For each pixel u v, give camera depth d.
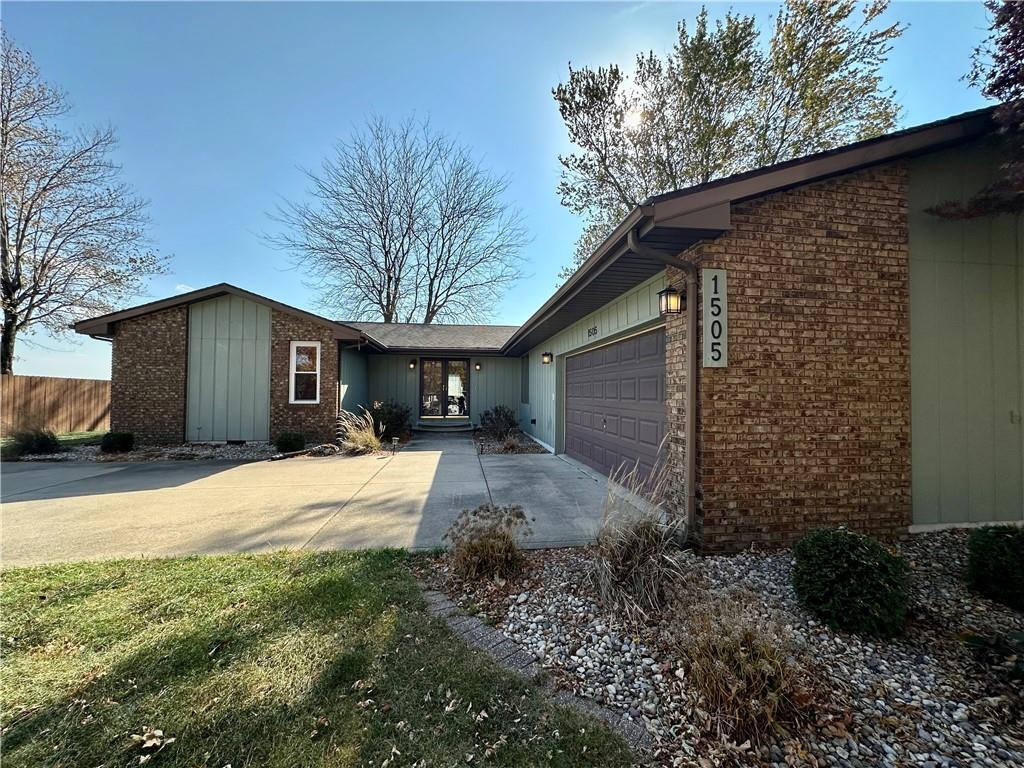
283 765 1.65
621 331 6.10
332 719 1.88
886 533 3.97
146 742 1.74
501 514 3.67
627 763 1.68
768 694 1.82
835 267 3.96
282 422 11.05
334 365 11.18
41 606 2.81
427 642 2.46
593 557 3.25
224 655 2.31
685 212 3.60
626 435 6.33
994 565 2.89
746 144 10.91
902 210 4.07
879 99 9.38
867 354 3.99
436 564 3.56
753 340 3.86
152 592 3.01
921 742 1.76
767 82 10.21
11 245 14.49
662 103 11.49
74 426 14.40
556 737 1.80
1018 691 2.03
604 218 13.55
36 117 13.97
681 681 2.10
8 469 8.20
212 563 3.54
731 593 2.83
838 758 1.69
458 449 10.84
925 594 2.97
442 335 15.73
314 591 3.03
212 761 1.67
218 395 10.96
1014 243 4.29
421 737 1.79
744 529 3.82
